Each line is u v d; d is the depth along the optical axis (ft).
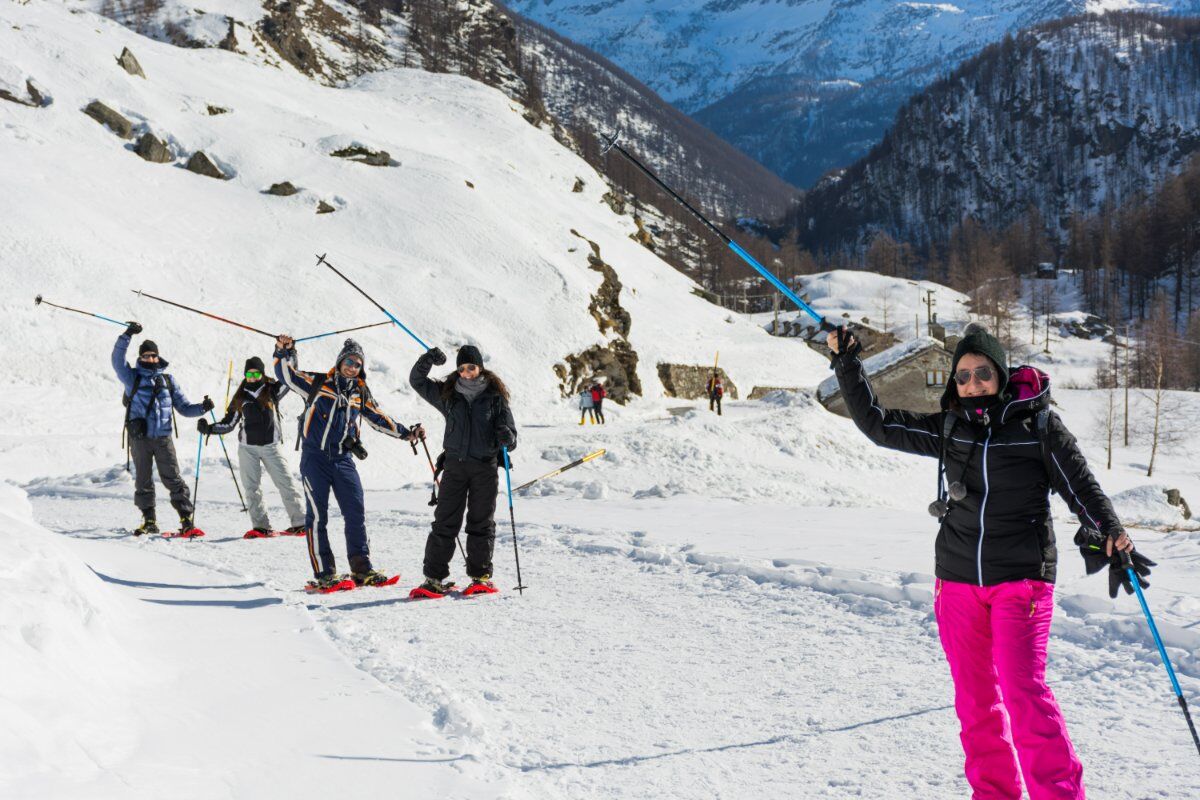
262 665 16.37
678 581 25.41
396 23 431.84
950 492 11.04
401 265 161.48
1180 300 549.54
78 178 150.41
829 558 26.30
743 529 33.35
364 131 244.22
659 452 65.92
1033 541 10.80
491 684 16.56
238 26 307.17
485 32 464.24
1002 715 11.28
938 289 499.92
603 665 17.79
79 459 73.82
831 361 11.99
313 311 137.18
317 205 173.47
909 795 11.71
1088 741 13.26
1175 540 28.78
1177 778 11.71
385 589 25.20
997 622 10.88
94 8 298.15
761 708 15.28
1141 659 16.53
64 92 172.55
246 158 181.16
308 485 25.17
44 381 102.42
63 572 16.44
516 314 158.51
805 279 517.55
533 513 39.99
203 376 112.78
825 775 12.46
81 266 121.08
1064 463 10.62
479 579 24.49
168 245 139.64
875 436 11.79
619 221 307.58
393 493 50.93
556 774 12.37
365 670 16.61
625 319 186.80
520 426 110.11
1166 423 217.77
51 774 9.84
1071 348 400.47
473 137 302.45
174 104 193.47
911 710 14.87
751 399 204.64
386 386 122.42
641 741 13.78
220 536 35.83
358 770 11.71
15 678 11.39
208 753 11.71
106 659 14.08
